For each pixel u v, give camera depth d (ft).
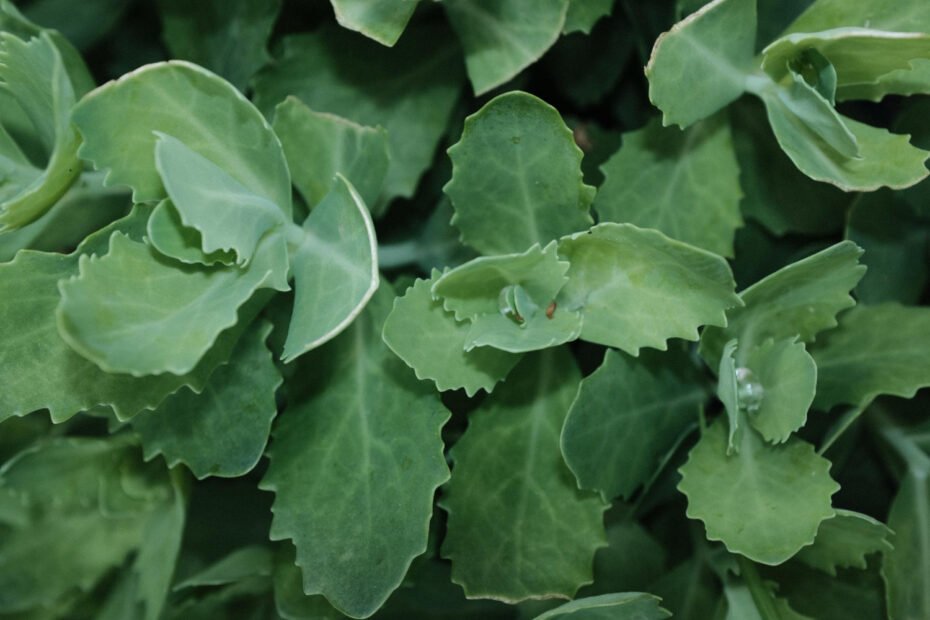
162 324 1.22
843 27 1.32
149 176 1.28
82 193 1.38
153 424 1.32
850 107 1.46
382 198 1.43
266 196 1.30
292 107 1.34
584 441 1.29
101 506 1.45
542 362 1.36
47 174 1.26
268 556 1.42
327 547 1.31
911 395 1.35
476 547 1.34
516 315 1.28
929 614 1.40
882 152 1.31
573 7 1.37
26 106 1.33
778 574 1.41
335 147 1.35
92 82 1.43
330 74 1.44
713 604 1.41
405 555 1.30
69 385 1.28
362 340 1.36
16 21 1.38
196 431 1.32
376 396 1.34
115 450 1.45
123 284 1.23
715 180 1.39
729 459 1.33
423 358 1.28
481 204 1.31
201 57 1.48
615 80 1.46
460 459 1.34
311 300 1.27
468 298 1.29
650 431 1.34
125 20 1.54
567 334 1.26
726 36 1.31
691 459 1.33
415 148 1.44
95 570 1.52
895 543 1.39
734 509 1.31
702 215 1.39
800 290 1.31
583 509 1.34
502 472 1.35
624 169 1.39
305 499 1.32
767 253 1.45
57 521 1.51
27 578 1.51
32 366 1.28
